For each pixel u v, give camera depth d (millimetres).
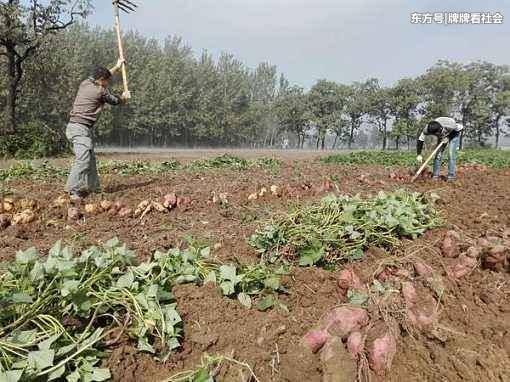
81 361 2539
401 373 2809
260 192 7664
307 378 2723
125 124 51438
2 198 7133
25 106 36969
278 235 4445
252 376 2689
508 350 3160
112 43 53062
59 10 22828
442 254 4578
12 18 21344
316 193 8031
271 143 72688
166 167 13000
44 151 22250
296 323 3168
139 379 2643
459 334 3236
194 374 2582
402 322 3160
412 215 5152
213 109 63375
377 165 16219
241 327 3076
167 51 62938
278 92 75875
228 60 73250
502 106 49094
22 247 4824
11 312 2680
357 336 2814
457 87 47469
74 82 40969
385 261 4016
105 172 11664
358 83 57594
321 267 4191
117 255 3375
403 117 51562
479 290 3906
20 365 2355
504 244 4543
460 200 7672
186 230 5594
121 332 2758
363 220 4742
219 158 14758
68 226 5727
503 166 17031
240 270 3664
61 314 2811
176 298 3271
